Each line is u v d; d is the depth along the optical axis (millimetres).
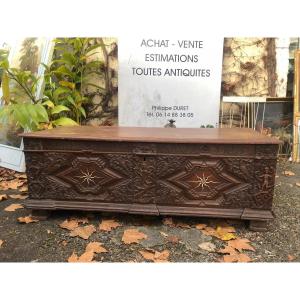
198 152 1716
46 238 1706
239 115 3078
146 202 1799
